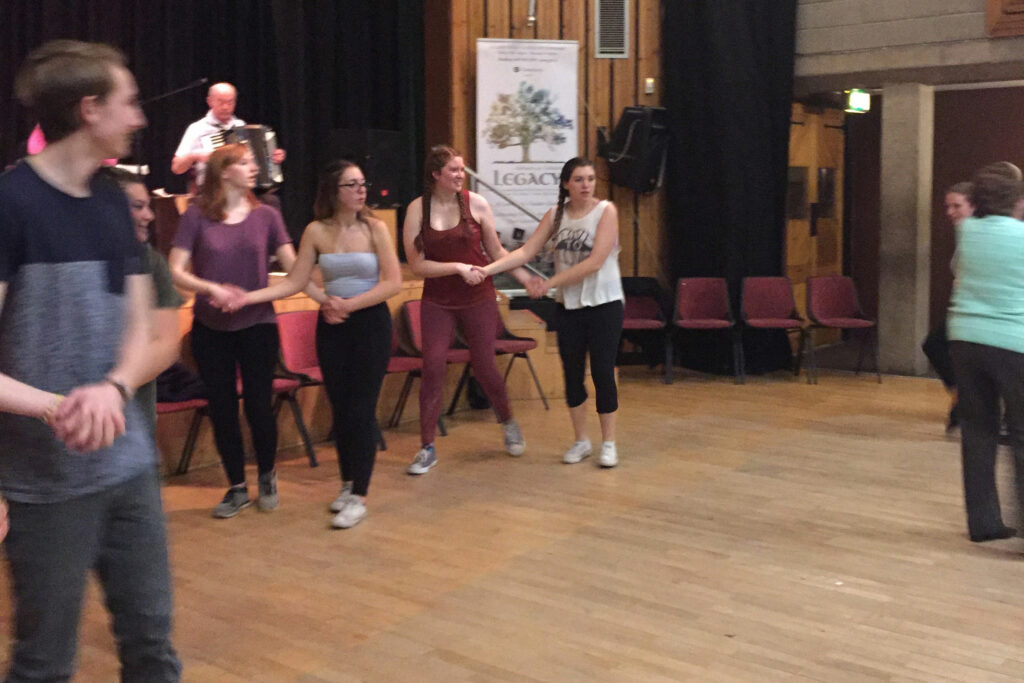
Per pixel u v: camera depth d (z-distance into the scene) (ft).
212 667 8.70
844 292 24.49
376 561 11.46
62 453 5.30
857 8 24.59
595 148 26.04
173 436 15.53
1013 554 11.43
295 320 17.16
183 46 23.45
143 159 23.18
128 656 5.88
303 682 8.39
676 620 9.58
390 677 8.45
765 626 9.41
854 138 30.73
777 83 25.41
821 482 14.67
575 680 8.31
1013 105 27.89
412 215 14.99
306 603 10.19
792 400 21.65
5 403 4.86
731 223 25.66
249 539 12.35
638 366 26.81
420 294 19.51
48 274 5.21
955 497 13.83
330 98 25.84
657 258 26.86
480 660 8.75
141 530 5.72
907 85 24.50
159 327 6.32
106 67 5.31
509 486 14.62
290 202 24.97
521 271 15.40
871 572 10.87
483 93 24.18
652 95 26.30
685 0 25.64
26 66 5.33
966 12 23.04
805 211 28.22
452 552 11.73
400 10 25.85
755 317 24.44
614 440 16.47
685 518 12.93
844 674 8.37
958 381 11.65
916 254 24.86
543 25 25.23
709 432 18.24
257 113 24.99
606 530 12.46
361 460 12.87
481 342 15.57
